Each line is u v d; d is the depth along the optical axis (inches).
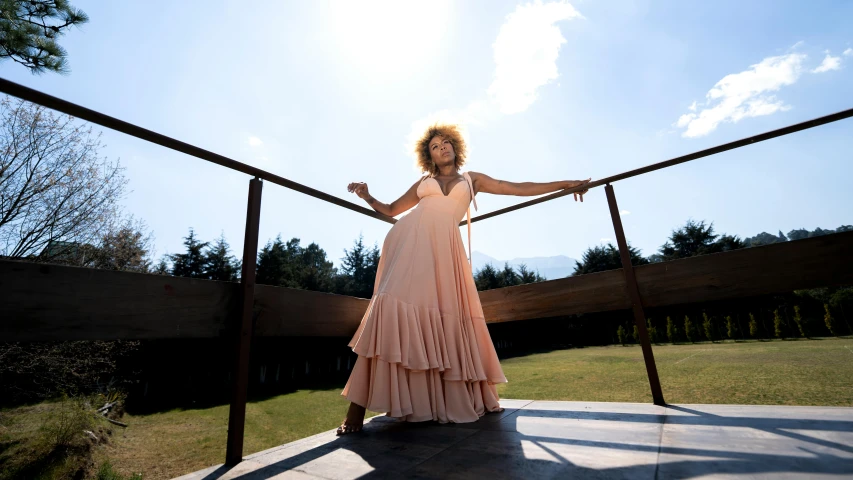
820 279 51.9
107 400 390.9
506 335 1008.2
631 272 67.6
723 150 60.7
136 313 39.4
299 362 730.8
